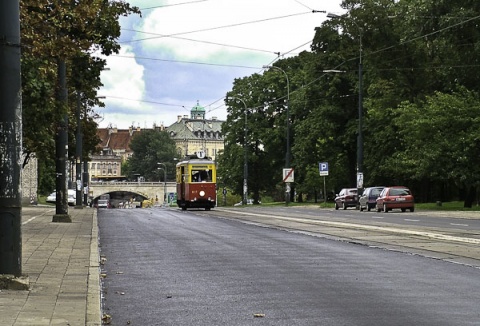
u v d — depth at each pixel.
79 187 59.31
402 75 63.16
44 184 106.25
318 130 72.31
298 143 78.62
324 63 70.69
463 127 51.88
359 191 57.34
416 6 53.88
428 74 61.97
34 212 48.19
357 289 11.97
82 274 14.02
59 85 29.05
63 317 9.37
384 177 70.81
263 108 92.81
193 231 27.44
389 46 63.84
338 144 73.44
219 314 9.88
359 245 20.64
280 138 89.62
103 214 47.62
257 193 96.75
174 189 168.38
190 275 14.09
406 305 10.39
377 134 66.06
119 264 16.19
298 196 101.62
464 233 24.75
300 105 79.88
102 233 26.61
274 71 92.25
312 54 74.69
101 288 12.43
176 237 24.22
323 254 17.89
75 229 28.41
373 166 68.75
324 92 71.88
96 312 9.82
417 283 12.65
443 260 16.38
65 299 10.91
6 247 11.66
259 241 22.19
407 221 34.22
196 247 20.22
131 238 23.97
